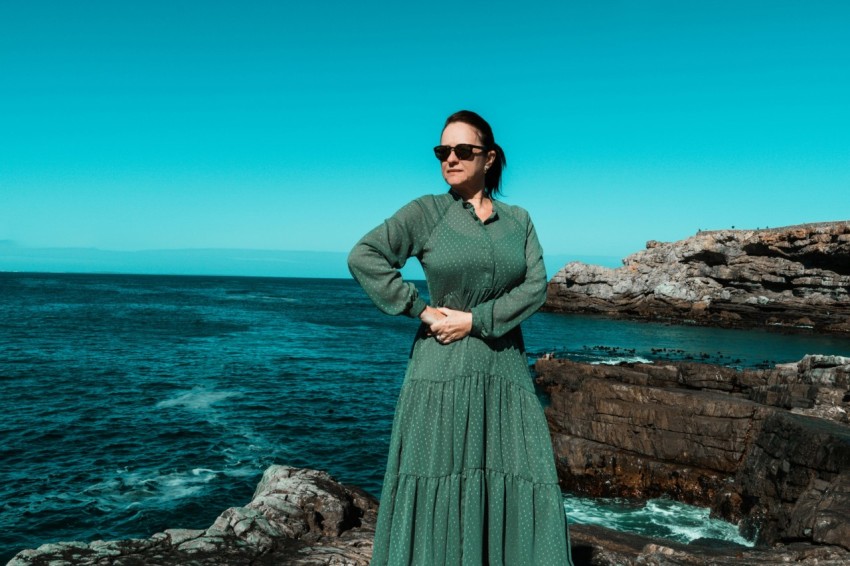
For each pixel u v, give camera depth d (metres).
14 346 40.59
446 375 2.75
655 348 50.72
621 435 17.28
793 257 63.53
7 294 103.12
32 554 4.10
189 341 47.38
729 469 15.48
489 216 2.91
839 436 12.16
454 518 2.66
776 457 13.57
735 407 15.66
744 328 65.56
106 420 22.14
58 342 43.62
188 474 16.91
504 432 2.80
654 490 16.34
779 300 64.25
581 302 81.94
